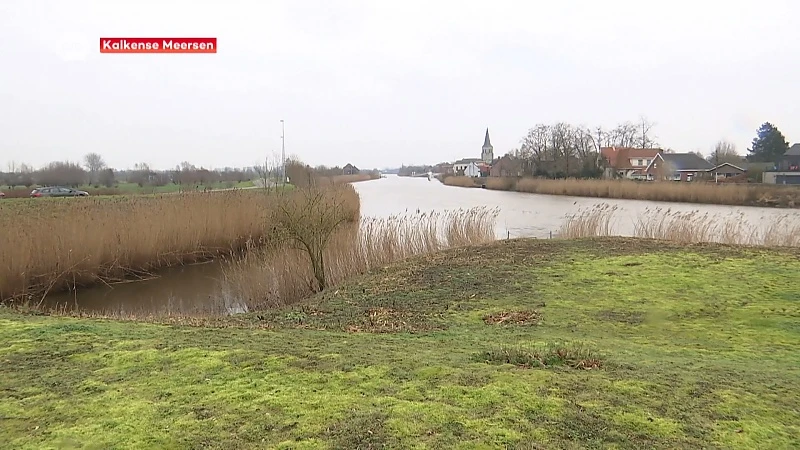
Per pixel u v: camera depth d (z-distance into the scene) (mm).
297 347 4941
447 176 100125
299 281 10891
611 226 20047
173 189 36250
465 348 5188
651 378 4188
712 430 3291
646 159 62062
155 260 14781
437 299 8461
